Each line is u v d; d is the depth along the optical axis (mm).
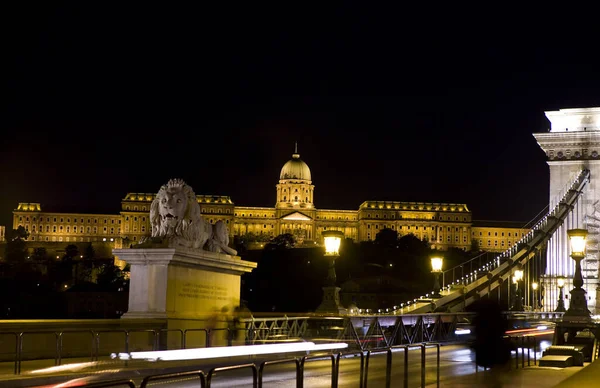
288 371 27281
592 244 92000
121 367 23094
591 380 19172
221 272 31922
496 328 24516
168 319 27781
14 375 20328
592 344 33000
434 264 54156
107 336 25422
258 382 14445
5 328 22375
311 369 27781
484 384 23094
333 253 37031
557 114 99000
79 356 24562
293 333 34531
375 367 30250
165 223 29484
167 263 28297
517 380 24078
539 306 85562
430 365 31109
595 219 92938
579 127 98188
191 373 13281
